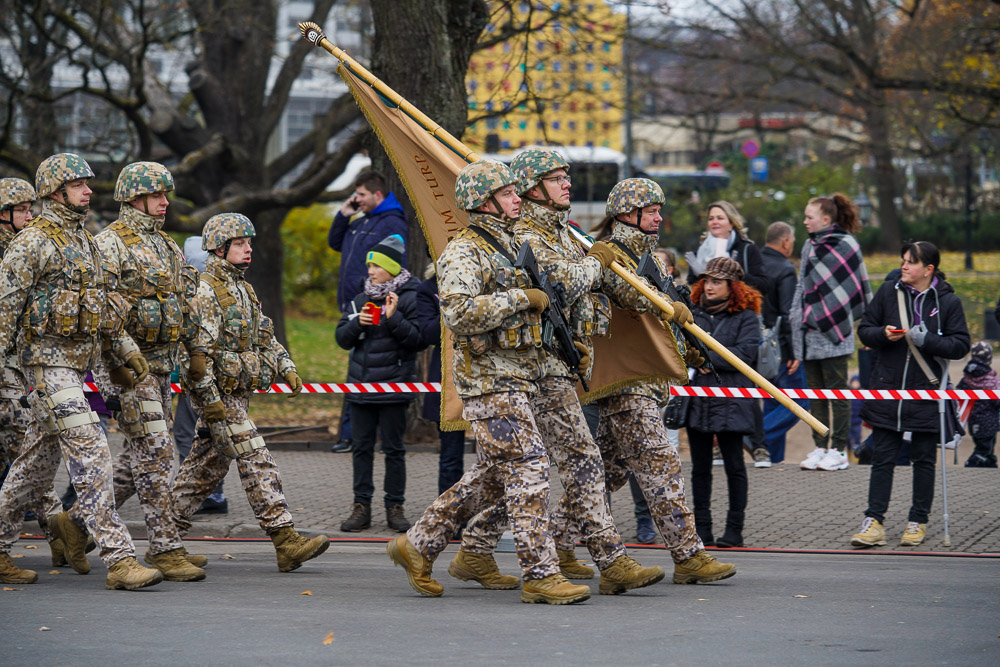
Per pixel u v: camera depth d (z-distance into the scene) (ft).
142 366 37.19
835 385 64.90
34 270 35.06
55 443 37.60
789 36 162.50
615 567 34.47
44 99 102.42
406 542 34.78
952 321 47.78
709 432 46.85
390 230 64.95
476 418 32.73
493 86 107.45
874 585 36.73
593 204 213.05
